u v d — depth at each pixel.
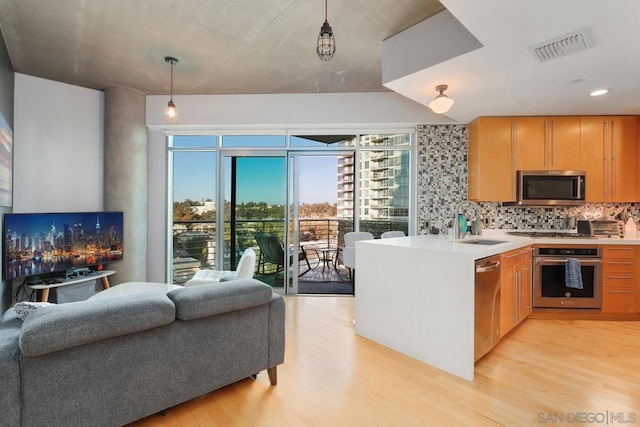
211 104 4.31
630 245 3.29
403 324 2.54
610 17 1.78
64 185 3.75
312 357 2.46
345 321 3.29
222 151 4.52
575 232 3.86
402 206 4.45
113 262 3.96
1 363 1.25
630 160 3.72
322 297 4.22
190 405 1.84
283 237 4.47
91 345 1.44
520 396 1.95
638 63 2.36
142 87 4.04
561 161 3.76
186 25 2.67
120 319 1.46
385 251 2.69
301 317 3.41
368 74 3.67
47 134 3.62
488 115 3.78
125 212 4.04
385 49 2.81
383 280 2.70
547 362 2.38
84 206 3.89
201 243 4.57
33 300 3.45
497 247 2.52
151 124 4.31
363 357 2.47
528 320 3.32
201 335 1.77
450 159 4.22
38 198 3.56
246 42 2.94
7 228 2.98
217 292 1.81
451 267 2.25
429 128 4.24
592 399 1.91
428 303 2.38
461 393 1.98
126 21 2.61
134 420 1.57
